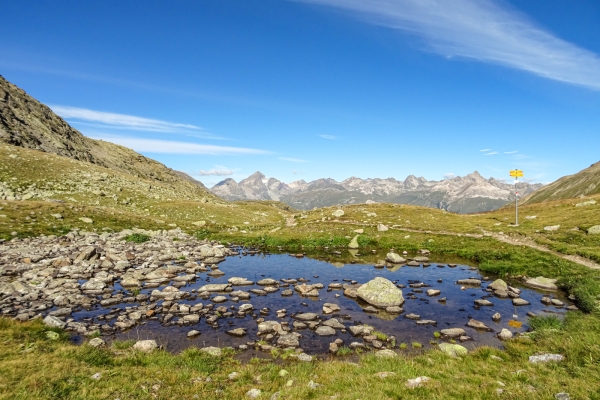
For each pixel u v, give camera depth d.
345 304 24.06
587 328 16.58
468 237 47.84
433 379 11.84
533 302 24.31
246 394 11.20
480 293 26.89
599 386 10.40
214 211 81.38
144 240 45.72
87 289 25.25
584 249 34.41
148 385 11.25
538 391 10.44
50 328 16.56
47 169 78.25
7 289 22.70
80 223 48.97
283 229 59.81
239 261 39.19
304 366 13.69
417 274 33.34
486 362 13.73
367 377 12.21
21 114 113.88
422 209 76.00
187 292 25.64
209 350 15.37
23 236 38.94
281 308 22.98
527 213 66.12
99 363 12.80
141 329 18.47
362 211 73.31
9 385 10.05
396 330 19.17
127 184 89.56
